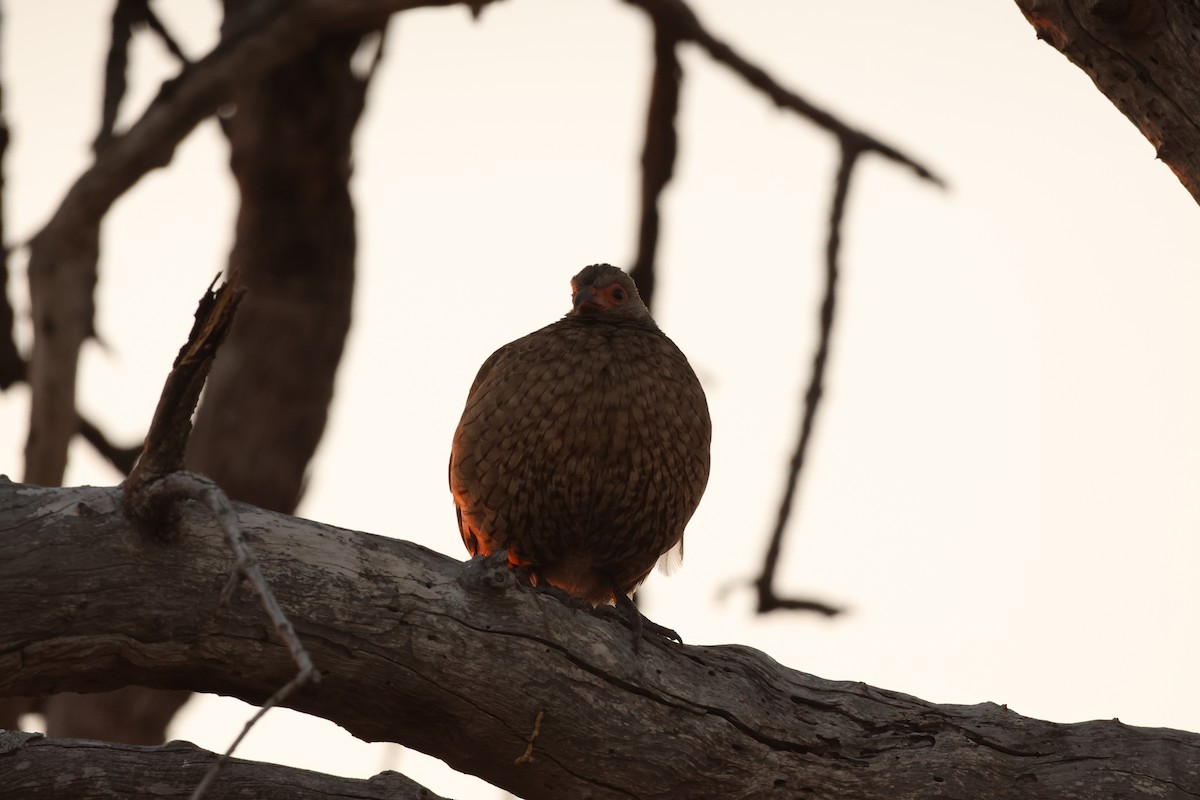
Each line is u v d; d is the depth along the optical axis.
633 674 9.31
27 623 7.99
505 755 9.12
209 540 8.41
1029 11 10.08
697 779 9.34
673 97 18.53
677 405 11.52
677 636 10.05
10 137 16.83
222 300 7.34
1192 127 9.61
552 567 12.34
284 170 18.48
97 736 19.16
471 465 11.59
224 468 19.62
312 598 8.57
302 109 18.05
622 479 11.38
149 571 8.23
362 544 8.89
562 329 11.88
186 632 8.34
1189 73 9.57
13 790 8.21
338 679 8.70
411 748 9.26
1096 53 9.84
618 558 12.17
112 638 8.22
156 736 19.45
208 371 7.55
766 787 9.45
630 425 11.26
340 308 19.64
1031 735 9.85
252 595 8.41
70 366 16.25
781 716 9.63
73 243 16.11
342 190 18.94
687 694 9.42
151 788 8.36
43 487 8.30
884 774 9.60
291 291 19.34
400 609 8.76
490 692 8.91
